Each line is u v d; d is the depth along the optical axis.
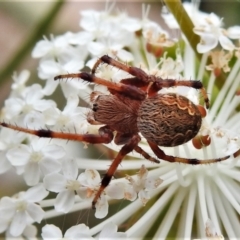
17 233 0.06
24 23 0.10
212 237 0.06
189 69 0.07
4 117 0.07
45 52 0.07
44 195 0.06
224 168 0.06
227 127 0.06
